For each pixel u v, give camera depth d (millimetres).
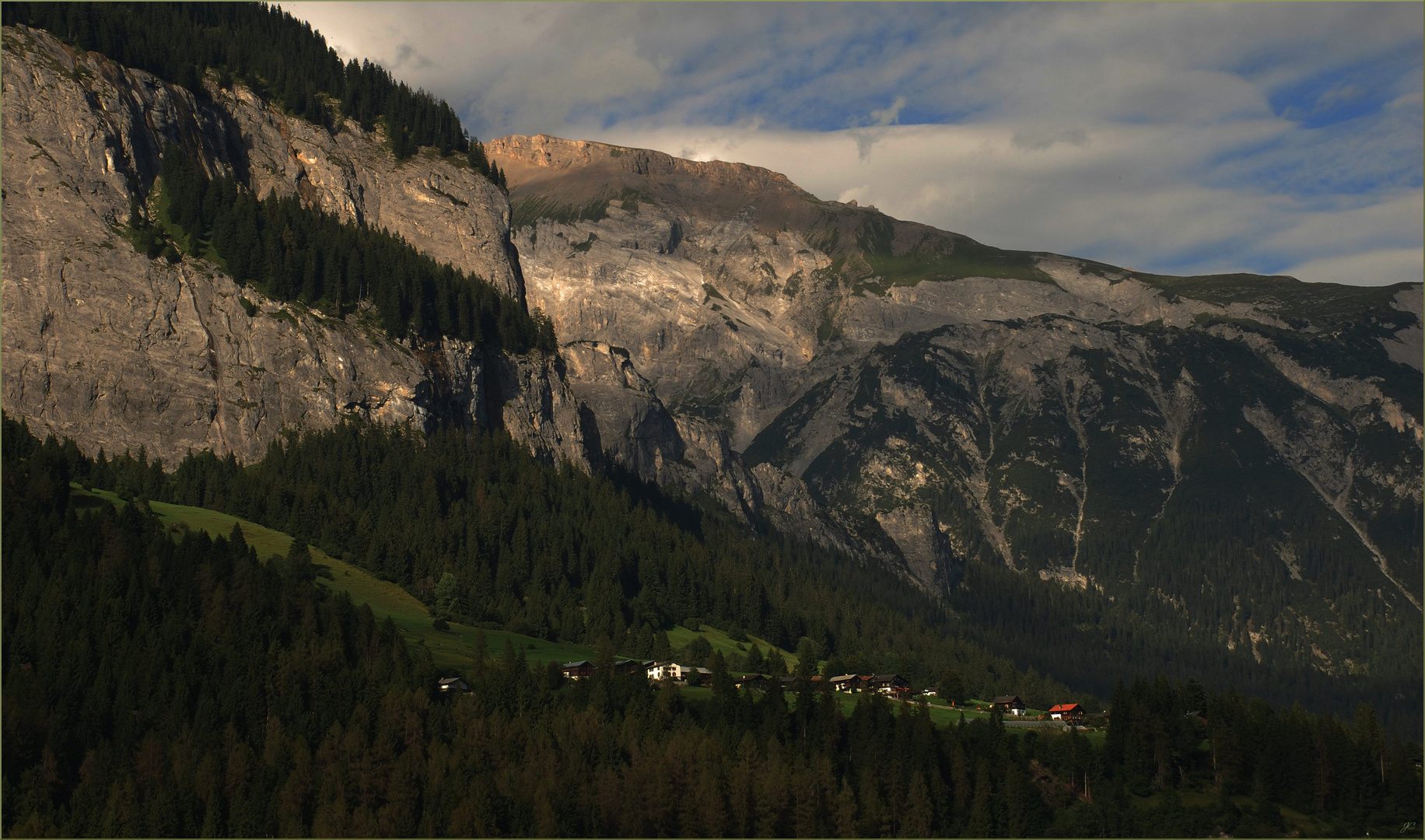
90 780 196750
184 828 191375
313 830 191750
